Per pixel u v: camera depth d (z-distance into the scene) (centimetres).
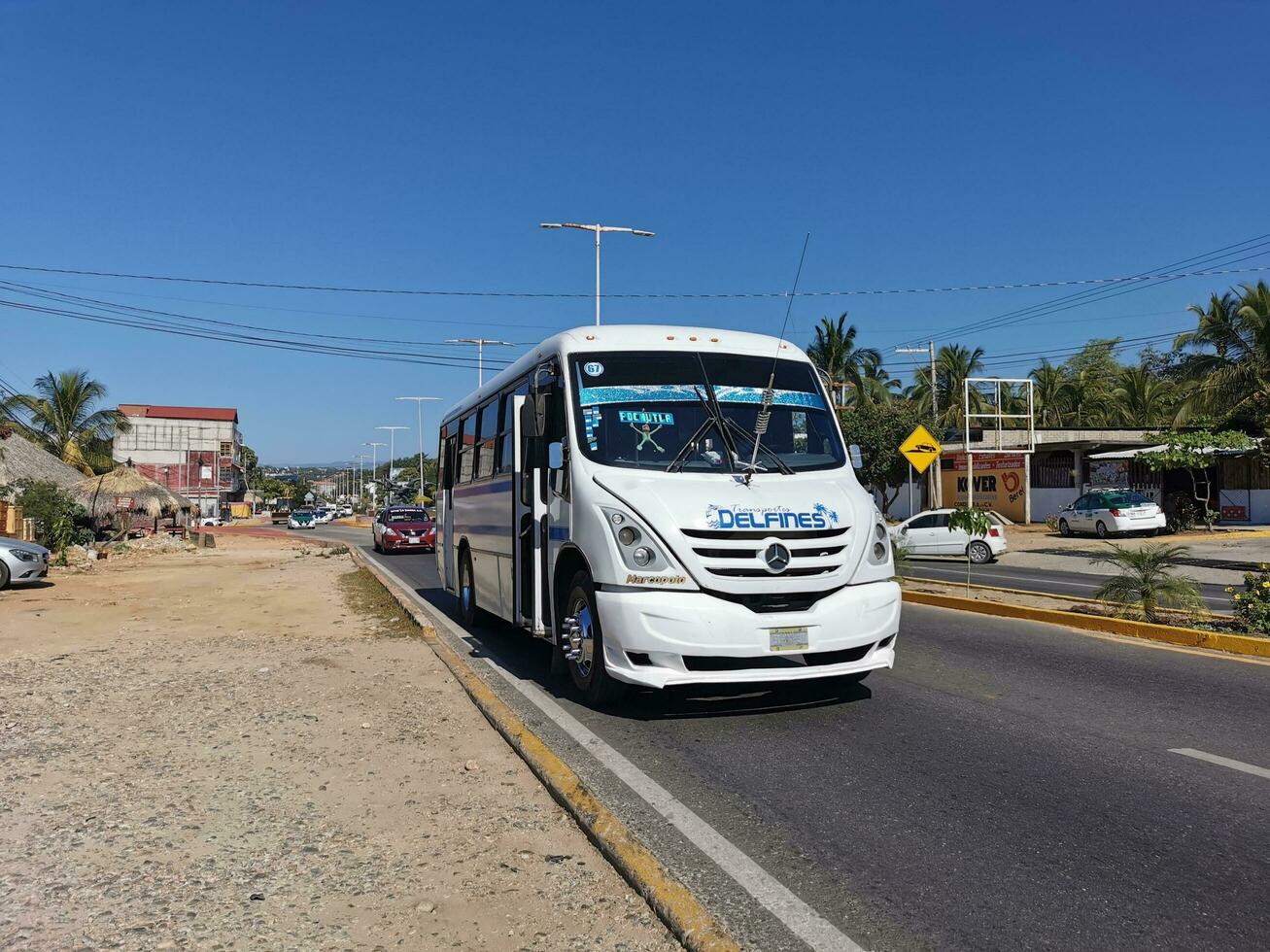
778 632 604
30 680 812
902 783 522
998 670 845
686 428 704
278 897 375
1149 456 2950
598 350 751
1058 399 5122
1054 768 546
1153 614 1123
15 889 382
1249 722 654
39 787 512
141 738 614
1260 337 3262
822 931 349
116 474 3366
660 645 597
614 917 357
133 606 1402
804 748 591
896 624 655
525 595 853
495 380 1023
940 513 2409
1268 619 983
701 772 543
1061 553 2509
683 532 609
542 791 505
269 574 2047
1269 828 450
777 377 768
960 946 337
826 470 712
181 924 351
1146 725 647
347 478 16312
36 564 1733
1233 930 348
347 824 455
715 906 370
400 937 340
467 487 1162
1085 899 375
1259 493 3306
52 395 4725
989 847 429
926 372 5116
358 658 920
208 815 468
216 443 9244
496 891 380
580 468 683
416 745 596
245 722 658
